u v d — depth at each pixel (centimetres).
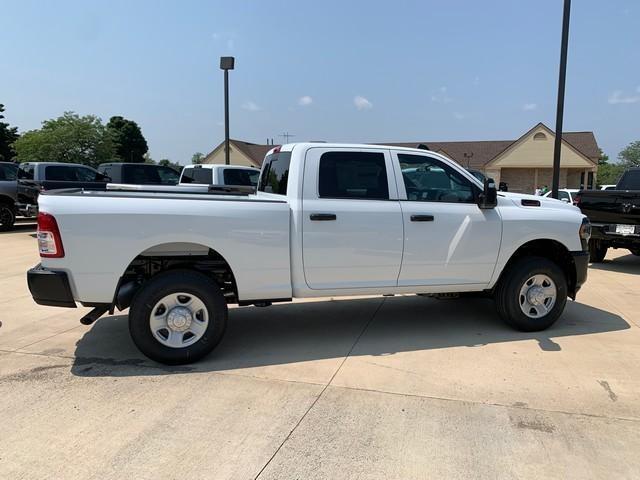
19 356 476
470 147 5109
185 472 293
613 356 478
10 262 982
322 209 477
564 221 554
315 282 486
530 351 492
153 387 406
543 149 4344
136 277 465
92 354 482
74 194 441
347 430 340
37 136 5656
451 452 314
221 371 441
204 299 452
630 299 709
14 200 1526
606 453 314
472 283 533
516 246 539
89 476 288
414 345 510
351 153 497
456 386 410
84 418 355
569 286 576
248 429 340
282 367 451
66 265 425
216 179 1342
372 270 498
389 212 495
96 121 5938
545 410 369
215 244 450
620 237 932
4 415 359
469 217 520
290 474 291
